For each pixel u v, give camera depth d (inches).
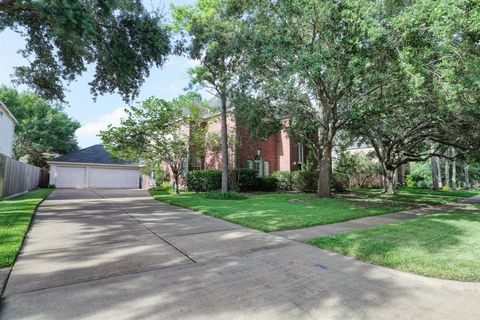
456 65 264.8
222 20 481.7
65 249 187.3
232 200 482.9
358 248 186.7
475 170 1267.2
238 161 751.1
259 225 263.0
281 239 219.3
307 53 321.1
